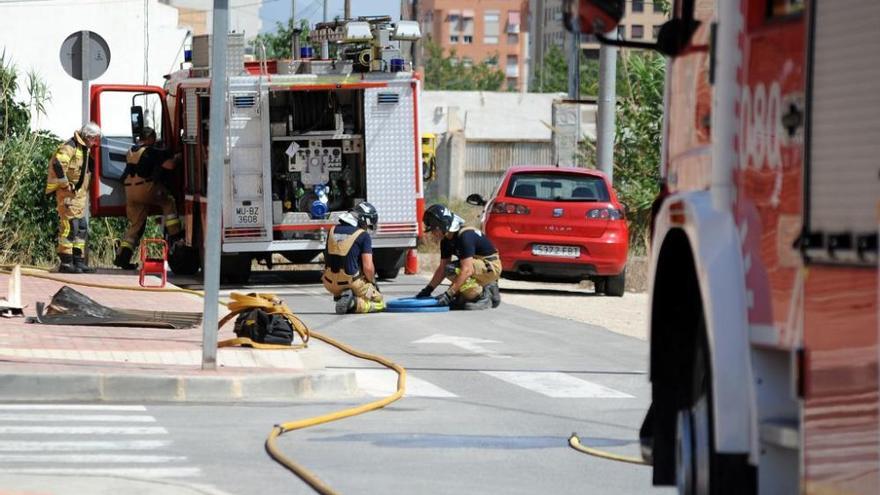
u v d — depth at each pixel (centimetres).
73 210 4356
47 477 1577
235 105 4353
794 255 960
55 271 4375
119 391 2188
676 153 1279
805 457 929
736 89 1093
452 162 9994
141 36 7719
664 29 1171
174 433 1909
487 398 2369
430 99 13512
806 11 948
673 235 1223
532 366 2777
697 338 1178
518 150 10106
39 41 7431
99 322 2933
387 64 4462
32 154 4844
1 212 4697
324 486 1536
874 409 835
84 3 7531
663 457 1288
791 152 980
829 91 910
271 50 9856
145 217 4688
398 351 2966
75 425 1950
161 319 3056
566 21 1123
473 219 7981
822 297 910
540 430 2044
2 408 2084
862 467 849
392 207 4481
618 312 3884
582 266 4269
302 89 4384
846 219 880
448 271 3797
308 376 2317
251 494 1526
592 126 9638
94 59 4281
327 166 4478
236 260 4453
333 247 3650
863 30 870
